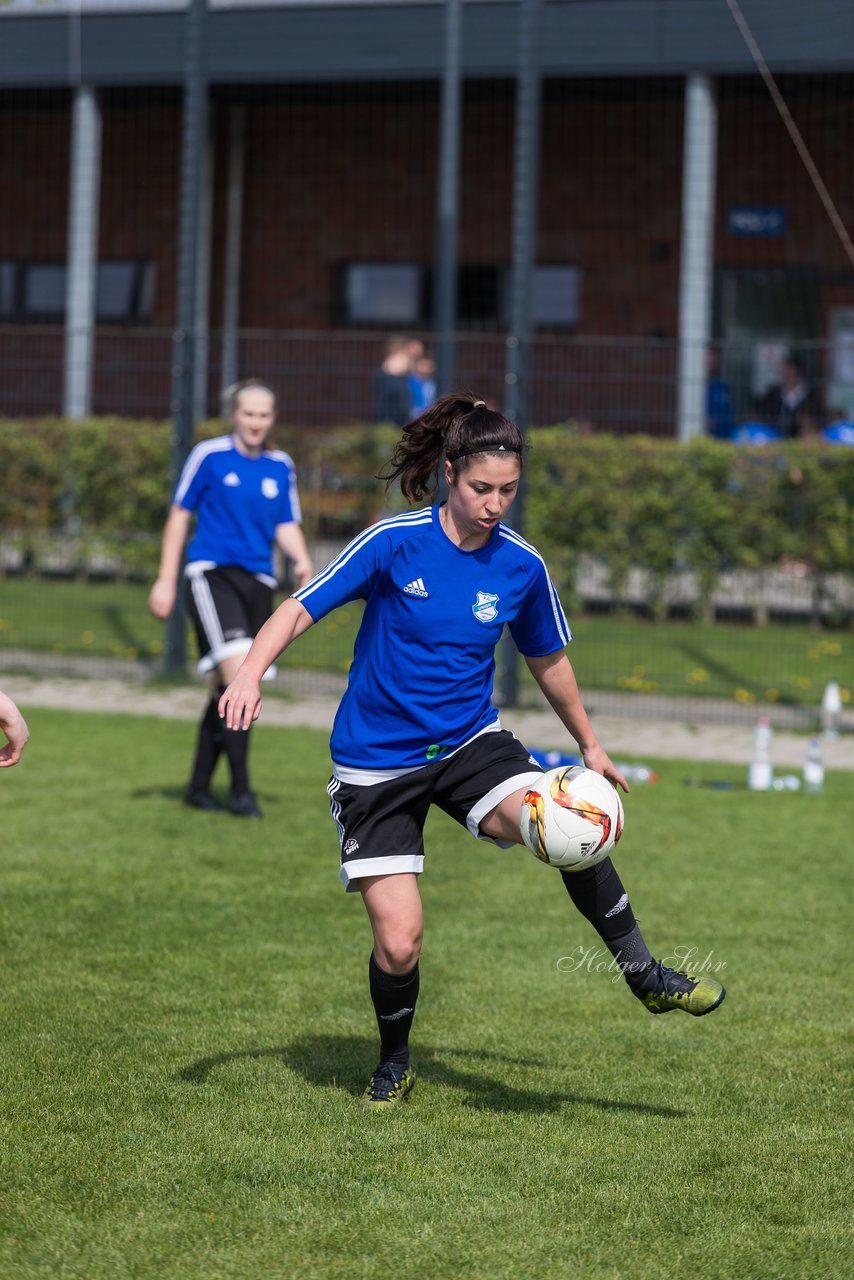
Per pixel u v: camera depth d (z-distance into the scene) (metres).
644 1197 10.70
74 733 29.88
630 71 48.16
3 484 43.91
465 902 18.83
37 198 63.06
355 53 51.25
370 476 40.88
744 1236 10.13
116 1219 10.14
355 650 12.46
